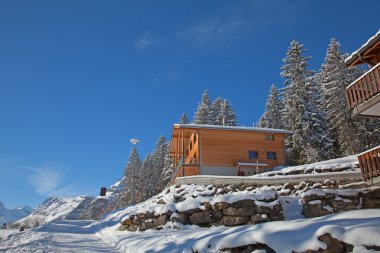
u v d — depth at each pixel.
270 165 32.91
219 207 15.01
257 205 14.38
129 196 60.62
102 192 52.41
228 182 20.14
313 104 39.81
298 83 40.78
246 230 9.16
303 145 36.47
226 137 33.06
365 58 16.11
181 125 32.41
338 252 6.92
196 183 21.48
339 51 39.69
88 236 17.44
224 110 57.16
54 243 12.95
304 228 8.04
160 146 65.12
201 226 15.02
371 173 13.74
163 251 9.90
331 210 14.04
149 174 61.09
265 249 7.88
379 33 14.30
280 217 14.11
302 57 43.12
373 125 35.19
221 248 8.48
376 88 12.98
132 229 17.03
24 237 14.73
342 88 36.22
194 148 34.28
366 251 6.51
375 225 7.08
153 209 16.97
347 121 34.97
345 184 16.92
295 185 18.05
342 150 35.69
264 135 33.94
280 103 51.50
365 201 14.28
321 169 21.36
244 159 32.62
